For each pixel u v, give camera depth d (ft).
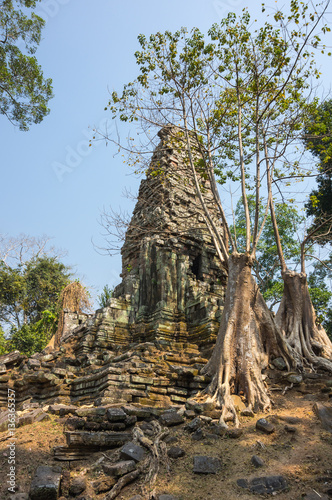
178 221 70.03
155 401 39.60
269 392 40.14
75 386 44.91
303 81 50.72
